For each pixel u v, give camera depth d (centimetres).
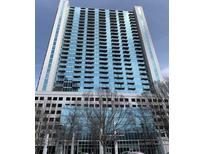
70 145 3625
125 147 3906
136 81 6412
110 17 8544
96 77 6288
